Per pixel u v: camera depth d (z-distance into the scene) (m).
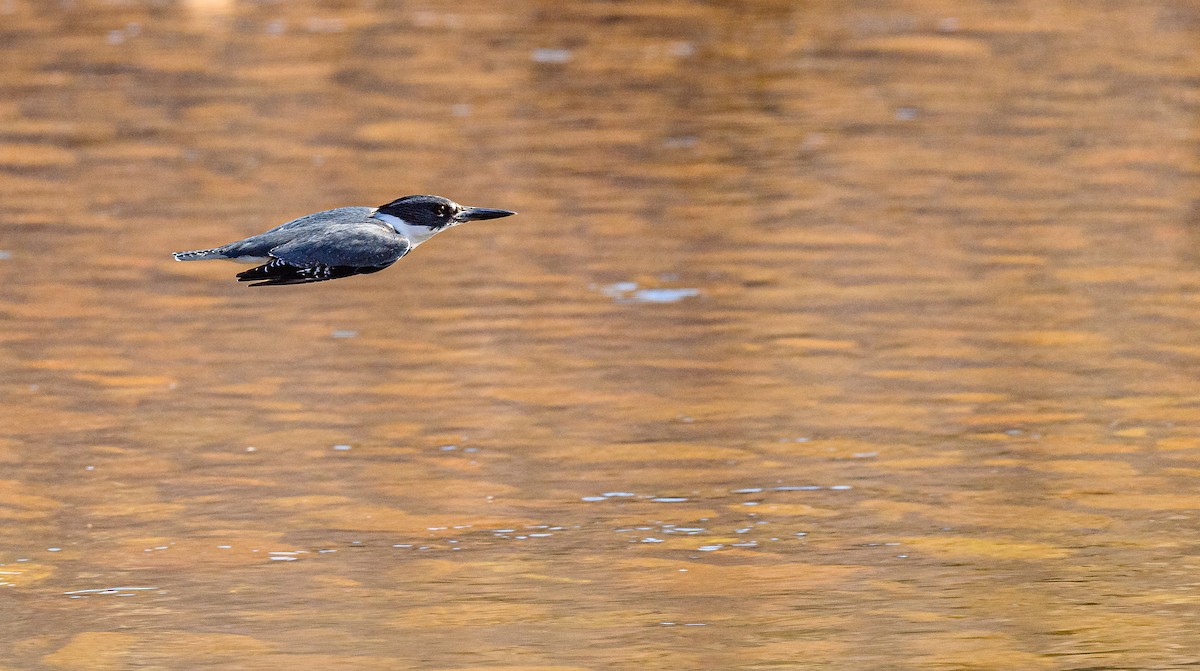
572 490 11.95
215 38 27.30
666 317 15.67
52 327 15.52
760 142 21.62
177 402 13.73
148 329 15.49
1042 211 18.78
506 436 12.98
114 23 28.41
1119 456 12.45
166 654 9.55
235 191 19.55
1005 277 16.69
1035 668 9.17
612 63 25.73
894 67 25.33
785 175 20.25
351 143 21.55
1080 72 24.91
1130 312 15.67
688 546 11.00
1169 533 11.09
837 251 17.53
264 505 11.76
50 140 21.73
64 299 16.27
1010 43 26.72
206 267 17.20
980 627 9.71
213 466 12.45
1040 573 10.50
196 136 21.92
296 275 8.45
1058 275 16.72
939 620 9.83
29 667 9.42
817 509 11.59
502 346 14.99
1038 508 11.53
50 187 19.81
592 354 14.77
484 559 10.82
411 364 14.57
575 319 15.67
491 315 15.78
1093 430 12.96
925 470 12.23
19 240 17.98
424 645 9.61
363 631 9.80
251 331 15.46
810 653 9.41
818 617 9.90
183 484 12.13
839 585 10.36
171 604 10.23
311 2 30.11
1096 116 22.59
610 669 9.26
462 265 17.28
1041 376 14.12
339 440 12.94
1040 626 9.72
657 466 12.35
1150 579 10.38
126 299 16.28
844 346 14.89
